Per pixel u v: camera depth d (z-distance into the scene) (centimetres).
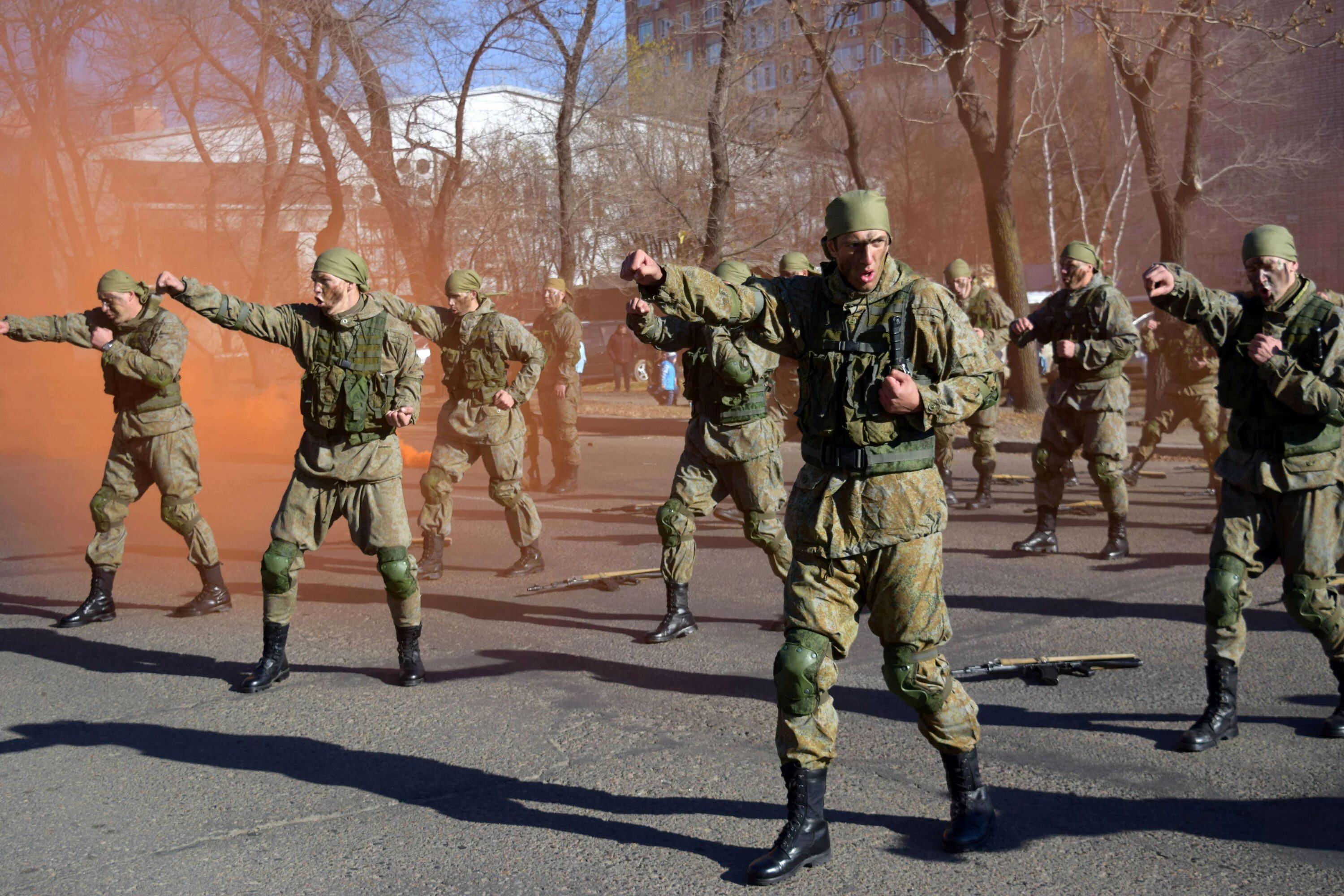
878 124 3650
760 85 2147
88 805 399
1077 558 800
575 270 2580
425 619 663
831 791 402
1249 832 364
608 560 830
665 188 2214
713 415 594
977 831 354
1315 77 2794
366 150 2184
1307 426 439
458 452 764
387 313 528
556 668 561
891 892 328
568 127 2062
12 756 448
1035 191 3572
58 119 2639
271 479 1296
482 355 747
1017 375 1725
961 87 1683
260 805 397
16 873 347
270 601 535
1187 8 1691
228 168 2648
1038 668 531
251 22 2086
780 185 2244
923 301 337
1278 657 557
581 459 1469
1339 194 2798
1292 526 443
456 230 2409
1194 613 646
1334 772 412
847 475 343
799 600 348
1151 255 3219
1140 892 326
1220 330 448
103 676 556
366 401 514
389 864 351
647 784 412
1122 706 491
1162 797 394
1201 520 943
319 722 485
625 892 330
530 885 336
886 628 348
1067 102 3225
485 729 473
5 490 1220
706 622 649
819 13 1781
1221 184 2945
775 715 487
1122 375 788
